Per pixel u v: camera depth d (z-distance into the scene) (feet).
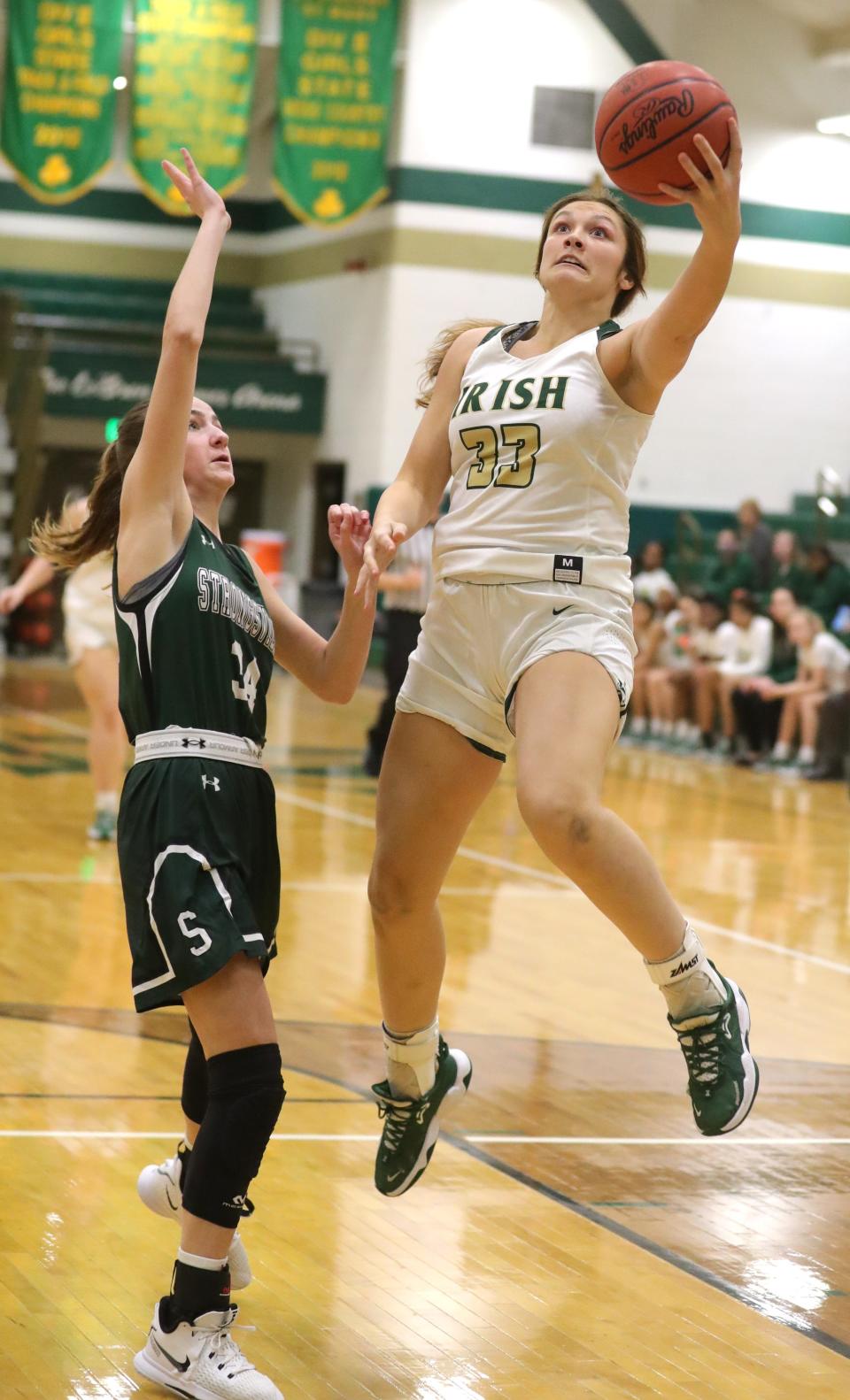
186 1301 10.23
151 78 60.54
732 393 74.13
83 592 30.45
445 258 71.20
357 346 74.38
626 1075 18.10
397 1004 12.17
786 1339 11.51
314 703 65.31
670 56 71.72
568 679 11.00
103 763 31.35
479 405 11.55
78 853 30.27
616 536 11.48
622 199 71.31
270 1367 10.73
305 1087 17.02
